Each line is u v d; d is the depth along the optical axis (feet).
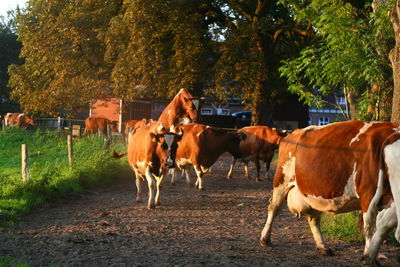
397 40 24.35
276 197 22.65
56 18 92.22
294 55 99.76
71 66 92.32
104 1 89.61
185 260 20.93
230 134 46.62
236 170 65.62
